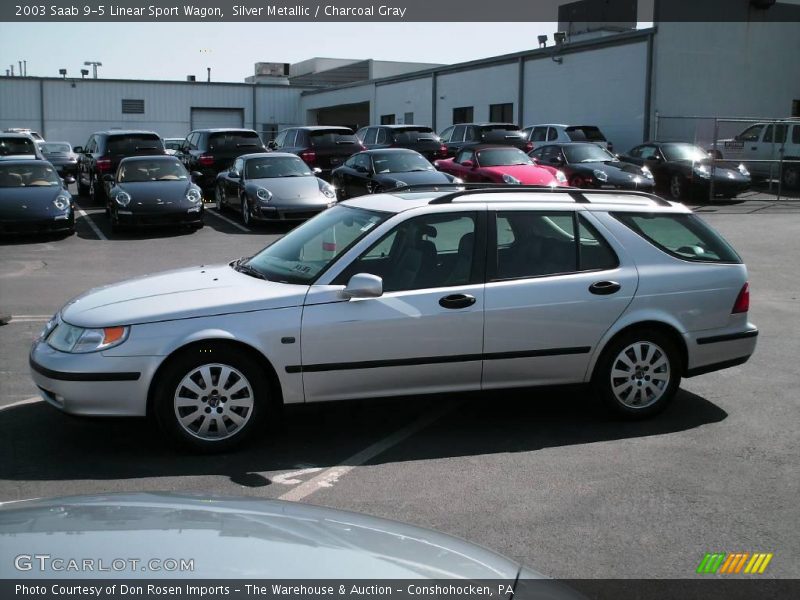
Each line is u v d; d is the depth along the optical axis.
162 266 12.94
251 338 5.06
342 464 5.04
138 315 5.01
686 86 28.12
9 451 5.23
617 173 20.84
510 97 34.69
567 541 4.00
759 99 29.31
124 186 16.75
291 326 5.12
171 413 5.04
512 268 5.55
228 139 22.78
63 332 5.13
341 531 2.34
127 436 5.52
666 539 4.03
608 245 5.77
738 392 6.60
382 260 5.38
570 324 5.59
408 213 5.50
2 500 4.42
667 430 5.71
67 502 2.39
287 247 5.89
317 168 20.61
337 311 5.18
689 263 5.89
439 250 5.49
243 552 2.05
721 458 5.16
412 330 5.29
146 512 2.29
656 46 27.55
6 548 1.96
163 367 5.03
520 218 5.66
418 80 40.97
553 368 5.64
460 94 37.91
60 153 32.84
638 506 4.42
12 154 22.03
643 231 5.89
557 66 32.00
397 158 18.53
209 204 22.42
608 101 29.67
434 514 4.30
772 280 11.81
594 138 26.72
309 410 5.28
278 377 5.14
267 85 51.53
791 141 25.31
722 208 21.70
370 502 4.46
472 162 19.83
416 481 4.77
